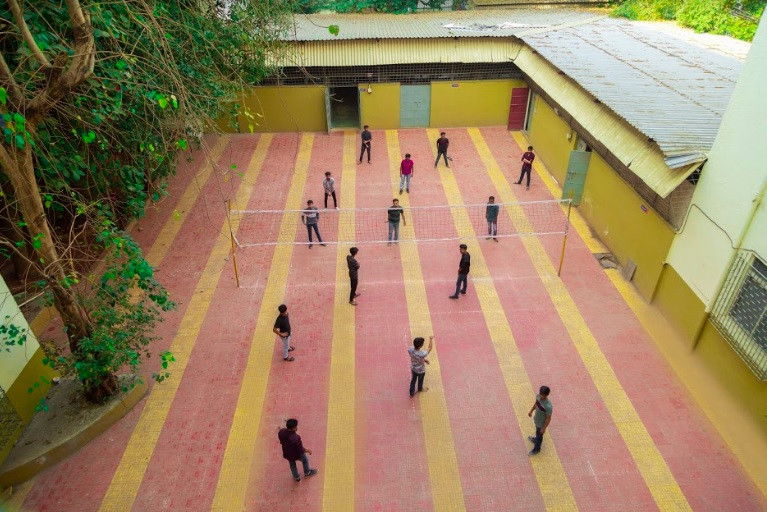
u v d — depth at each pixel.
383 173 17.42
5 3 7.84
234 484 7.92
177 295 11.83
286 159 18.39
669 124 10.45
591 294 11.67
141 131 9.94
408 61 18.61
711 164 8.97
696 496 7.64
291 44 17.28
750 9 18.59
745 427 8.52
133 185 10.27
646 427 8.66
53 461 8.16
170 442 8.56
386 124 20.55
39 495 7.76
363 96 19.80
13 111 6.70
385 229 14.30
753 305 8.19
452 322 10.97
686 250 9.84
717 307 9.00
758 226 7.95
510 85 19.72
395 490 7.81
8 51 8.19
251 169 17.69
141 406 9.16
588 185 14.15
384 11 25.16
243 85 14.23
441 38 18.72
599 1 22.95
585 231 13.95
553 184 16.47
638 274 11.66
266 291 11.96
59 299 7.85
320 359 10.12
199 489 7.86
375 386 9.52
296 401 9.25
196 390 9.48
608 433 8.58
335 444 8.48
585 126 12.78
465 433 8.63
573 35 18.53
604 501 7.61
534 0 23.22
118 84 8.23
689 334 9.91
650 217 11.04
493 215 13.11
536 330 10.71
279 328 9.60
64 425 8.46
